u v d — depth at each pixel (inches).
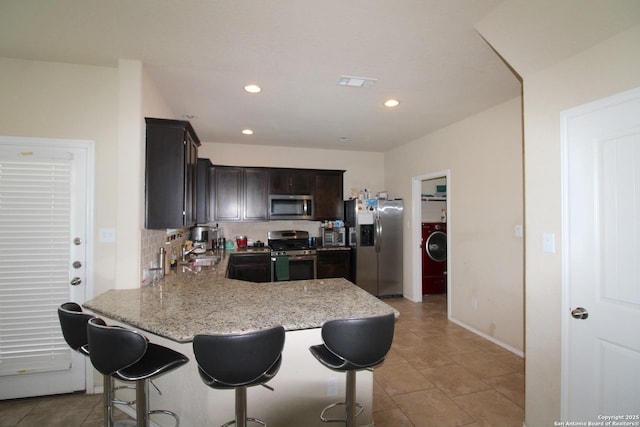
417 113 135.3
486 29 71.9
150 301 75.2
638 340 55.5
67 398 87.9
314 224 213.2
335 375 72.2
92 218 88.5
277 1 64.1
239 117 141.3
